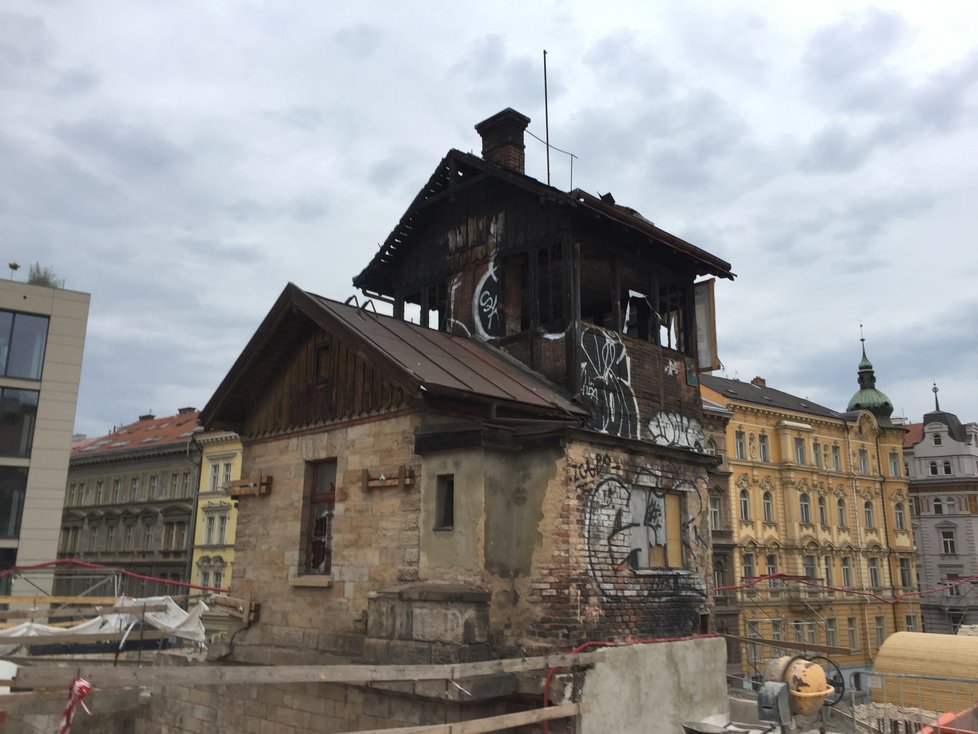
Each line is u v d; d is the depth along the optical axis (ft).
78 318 120.26
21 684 16.01
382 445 36.96
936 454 241.76
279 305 41.50
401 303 56.24
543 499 33.27
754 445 159.12
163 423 191.83
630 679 30.27
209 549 144.56
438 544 33.22
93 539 175.01
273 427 44.04
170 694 44.57
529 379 41.68
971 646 51.08
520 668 25.36
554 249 45.47
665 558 39.14
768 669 32.19
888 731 46.80
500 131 55.31
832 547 168.25
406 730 20.11
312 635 37.73
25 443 113.60
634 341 45.09
